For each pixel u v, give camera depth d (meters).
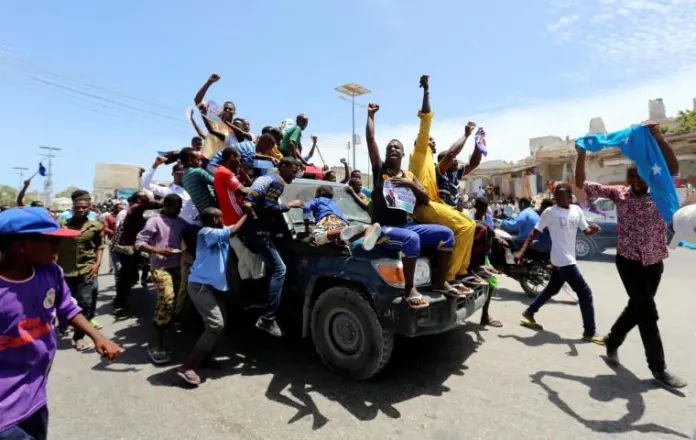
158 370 3.87
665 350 4.21
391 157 3.64
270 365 3.94
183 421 2.93
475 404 3.17
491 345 4.46
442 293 3.48
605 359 4.04
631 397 3.27
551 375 3.69
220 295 3.76
